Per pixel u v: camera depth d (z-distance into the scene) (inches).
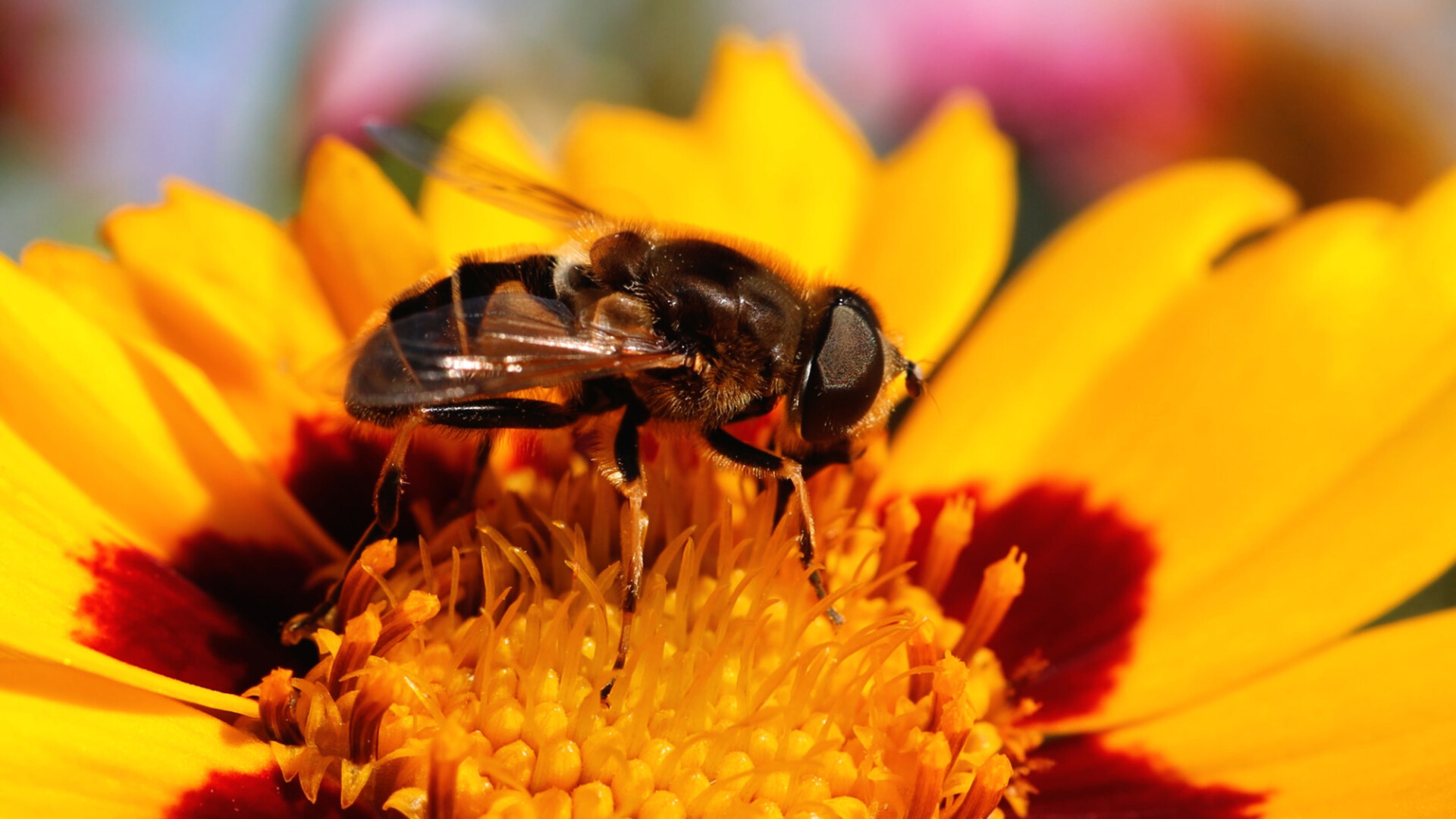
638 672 3.7
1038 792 3.8
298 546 3.8
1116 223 4.1
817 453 3.8
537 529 3.8
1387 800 3.7
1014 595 3.8
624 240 3.8
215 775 3.6
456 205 4.1
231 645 3.7
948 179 4.1
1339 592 3.8
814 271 4.1
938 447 4.0
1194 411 4.0
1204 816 3.7
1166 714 3.8
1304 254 4.0
